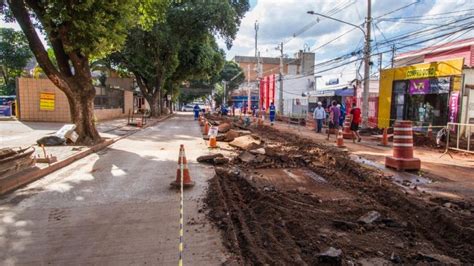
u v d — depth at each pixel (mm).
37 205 5996
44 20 11188
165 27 28594
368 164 9766
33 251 4219
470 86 15633
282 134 19547
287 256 4070
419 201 6094
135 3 13297
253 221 5219
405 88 19844
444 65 16750
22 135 14984
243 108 57562
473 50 19141
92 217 5395
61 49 12859
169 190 6926
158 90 35812
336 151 12156
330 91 34719
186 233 4719
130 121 25781
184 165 7199
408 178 8094
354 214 5629
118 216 5430
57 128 18219
